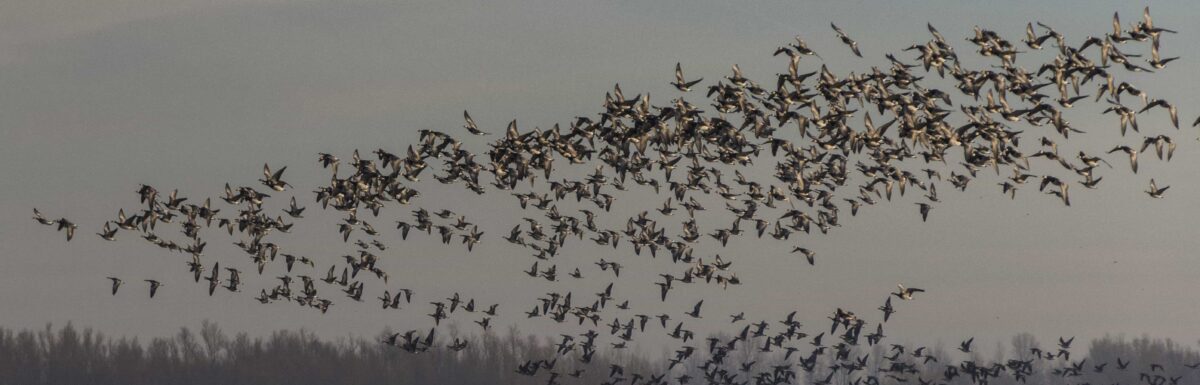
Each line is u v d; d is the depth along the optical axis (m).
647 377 165.62
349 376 170.50
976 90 72.31
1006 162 76.44
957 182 82.69
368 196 81.25
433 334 95.56
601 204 88.38
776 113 73.56
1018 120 72.12
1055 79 69.38
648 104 74.75
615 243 90.00
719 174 86.75
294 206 84.88
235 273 85.06
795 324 101.06
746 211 87.69
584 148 77.75
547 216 89.94
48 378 174.62
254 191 81.25
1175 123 66.06
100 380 174.38
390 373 171.62
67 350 177.12
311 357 175.38
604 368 168.75
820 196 86.00
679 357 99.06
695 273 91.75
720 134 74.88
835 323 89.50
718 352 101.06
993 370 109.81
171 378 175.12
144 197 81.00
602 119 75.50
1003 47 70.06
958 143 75.62
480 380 169.00
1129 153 71.19
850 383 105.62
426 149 79.38
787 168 83.81
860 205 84.69
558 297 95.75
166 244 82.81
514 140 77.25
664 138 75.19
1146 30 66.62
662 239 89.69
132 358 177.88
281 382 172.50
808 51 73.06
